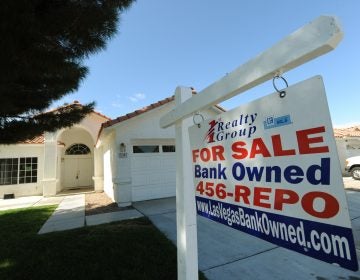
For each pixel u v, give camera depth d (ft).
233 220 4.80
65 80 14.83
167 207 25.79
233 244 14.58
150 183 30.86
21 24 8.52
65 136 50.98
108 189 36.99
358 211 20.58
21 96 15.01
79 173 51.31
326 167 3.17
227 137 4.96
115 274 11.19
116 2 10.91
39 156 45.01
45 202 34.06
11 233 18.48
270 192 3.98
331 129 3.10
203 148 5.72
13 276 11.45
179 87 6.93
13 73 10.16
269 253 13.14
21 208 30.07
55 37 10.70
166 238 15.76
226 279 10.69
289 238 3.66
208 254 13.29
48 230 19.27
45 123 16.90
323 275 10.75
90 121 46.06
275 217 3.89
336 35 3.00
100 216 23.43
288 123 3.68
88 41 11.31
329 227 3.15
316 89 3.30
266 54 3.90
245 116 4.51
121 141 28.45
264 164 4.09
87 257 13.12
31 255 13.82
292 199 3.63
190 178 6.31
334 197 3.09
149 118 30.40
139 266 11.84
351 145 55.36
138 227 18.61
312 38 3.24
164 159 32.12
